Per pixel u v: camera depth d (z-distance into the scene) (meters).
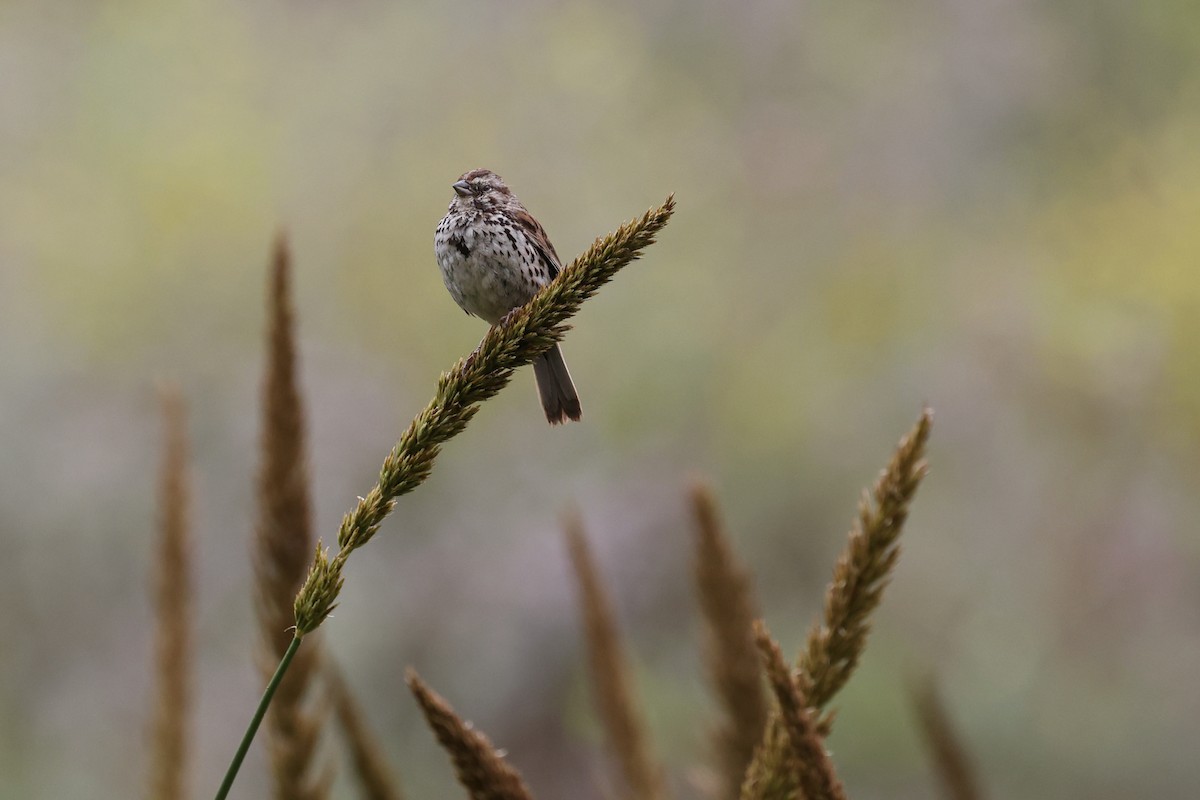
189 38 21.02
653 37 22.12
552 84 21.41
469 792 2.03
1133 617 16.53
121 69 20.59
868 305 19.44
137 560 16.08
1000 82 20.45
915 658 15.30
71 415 17.12
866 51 21.48
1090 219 19.05
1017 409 18.03
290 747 2.67
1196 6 19.67
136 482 16.52
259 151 20.20
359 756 2.67
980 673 15.68
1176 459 17.22
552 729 15.15
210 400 17.59
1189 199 18.47
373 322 18.86
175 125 20.22
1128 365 17.66
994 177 20.23
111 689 15.05
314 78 21.23
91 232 18.83
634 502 16.84
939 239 19.97
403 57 21.48
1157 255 18.09
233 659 14.88
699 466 17.94
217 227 19.05
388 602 15.64
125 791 14.59
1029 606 16.72
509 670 15.27
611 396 18.23
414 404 17.97
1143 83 20.02
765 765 2.24
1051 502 17.36
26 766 14.63
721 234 20.42
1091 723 14.95
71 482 16.30
